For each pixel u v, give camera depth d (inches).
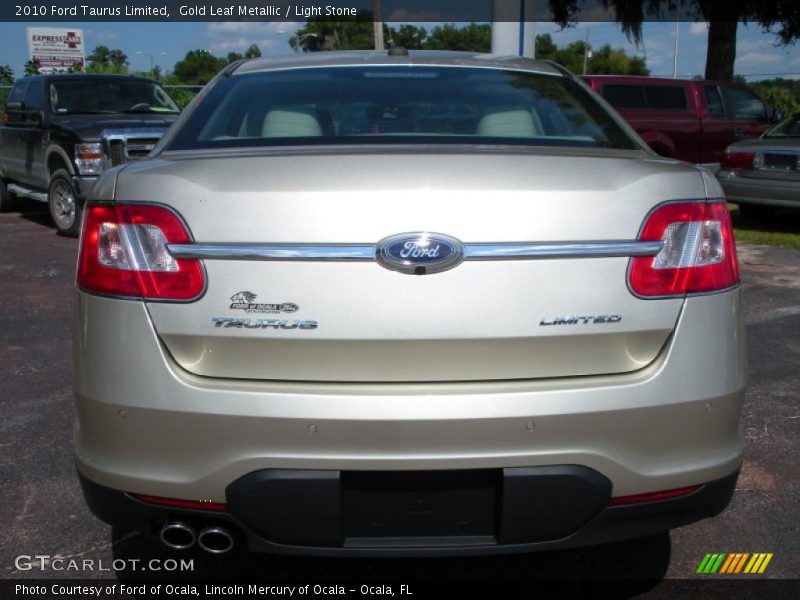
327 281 80.4
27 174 421.1
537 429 80.8
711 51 679.1
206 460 82.2
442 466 81.0
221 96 116.0
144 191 84.0
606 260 82.7
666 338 85.1
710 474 86.6
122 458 84.7
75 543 116.9
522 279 81.2
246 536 85.1
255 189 81.4
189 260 81.8
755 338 215.9
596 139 108.3
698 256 85.8
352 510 84.0
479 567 111.6
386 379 82.4
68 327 229.0
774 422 158.7
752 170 398.9
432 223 80.1
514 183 81.9
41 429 156.4
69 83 413.4
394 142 101.7
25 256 335.6
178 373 82.7
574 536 85.0
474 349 81.8
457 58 132.0
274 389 81.4
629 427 82.7
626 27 694.5
